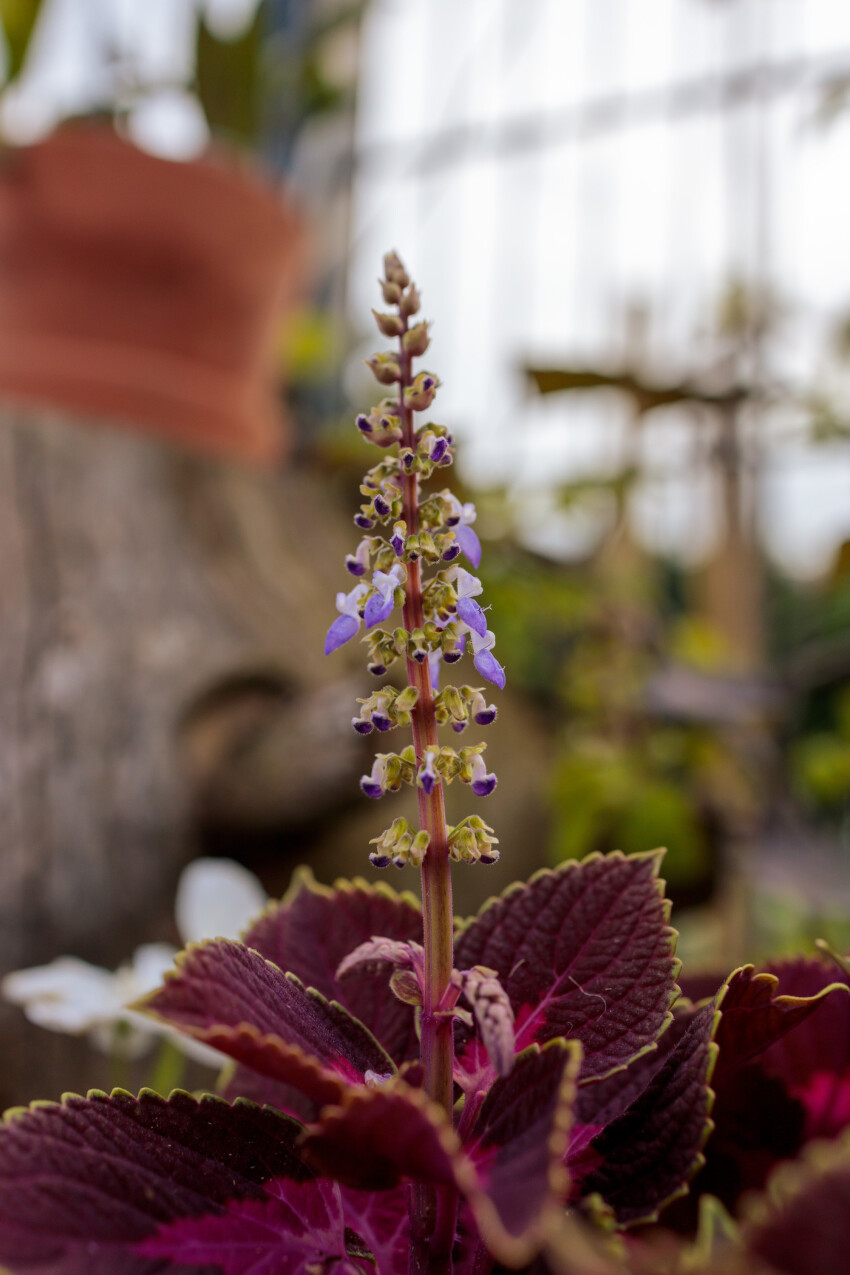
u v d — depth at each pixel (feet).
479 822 0.86
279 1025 0.85
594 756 3.27
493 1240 0.69
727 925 3.35
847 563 3.17
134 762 2.47
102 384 3.06
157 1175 0.85
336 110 4.31
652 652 3.72
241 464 3.44
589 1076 0.89
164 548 2.87
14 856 2.23
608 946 0.95
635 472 3.86
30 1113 0.85
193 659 2.69
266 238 3.26
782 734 4.03
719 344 4.04
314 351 4.54
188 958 0.82
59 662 2.49
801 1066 0.99
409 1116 0.74
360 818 2.75
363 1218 0.91
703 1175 0.96
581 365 3.28
